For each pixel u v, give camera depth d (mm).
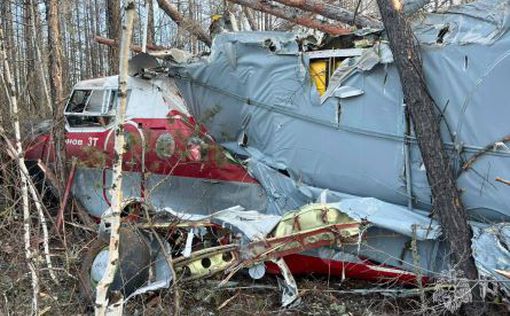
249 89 6570
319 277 6039
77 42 24172
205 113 6828
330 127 6012
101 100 7398
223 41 6703
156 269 5844
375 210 5387
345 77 5875
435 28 5434
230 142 6848
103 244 5594
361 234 5277
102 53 25094
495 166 4965
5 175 6004
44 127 8008
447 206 4949
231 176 6613
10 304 5297
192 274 5730
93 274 5512
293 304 5488
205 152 6590
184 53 7180
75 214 7449
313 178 6188
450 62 5207
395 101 5562
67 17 18953
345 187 5984
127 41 3293
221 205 6652
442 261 5168
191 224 5820
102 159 6957
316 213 5504
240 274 6238
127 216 5859
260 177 6488
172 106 6977
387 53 5551
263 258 5535
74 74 23078
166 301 5602
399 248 5359
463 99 5129
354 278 5797
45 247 5684
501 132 4922
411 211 5465
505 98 4895
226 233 5863
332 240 5395
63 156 7438
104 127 7250
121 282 5391
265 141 6547
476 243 4758
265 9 9023
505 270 4500
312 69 6160
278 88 6367
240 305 5594
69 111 7664
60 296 5594
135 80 7207
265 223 5703
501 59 4898
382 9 5371
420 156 5426
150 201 6355
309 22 8828
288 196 6309
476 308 4730
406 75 5188
